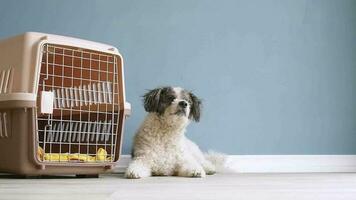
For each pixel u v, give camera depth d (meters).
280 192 1.54
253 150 3.12
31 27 2.98
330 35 3.27
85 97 2.47
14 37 2.21
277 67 3.20
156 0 3.12
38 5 3.00
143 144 2.45
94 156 2.36
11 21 2.96
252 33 3.19
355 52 3.29
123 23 3.07
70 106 2.41
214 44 3.14
